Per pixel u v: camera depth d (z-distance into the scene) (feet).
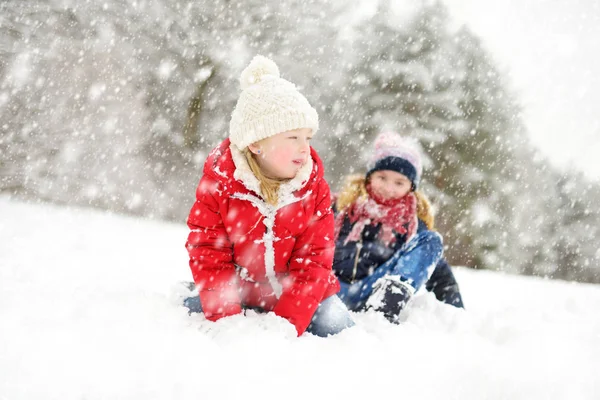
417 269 8.77
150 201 57.16
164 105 59.93
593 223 86.89
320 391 4.51
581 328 7.64
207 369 4.56
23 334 4.79
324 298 7.41
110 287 7.68
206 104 59.11
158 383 4.25
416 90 58.08
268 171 7.10
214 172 6.90
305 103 6.91
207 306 6.51
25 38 52.24
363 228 10.14
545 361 5.82
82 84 55.77
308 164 7.11
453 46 61.00
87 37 54.13
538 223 81.61
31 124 51.83
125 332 5.09
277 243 7.13
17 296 6.23
